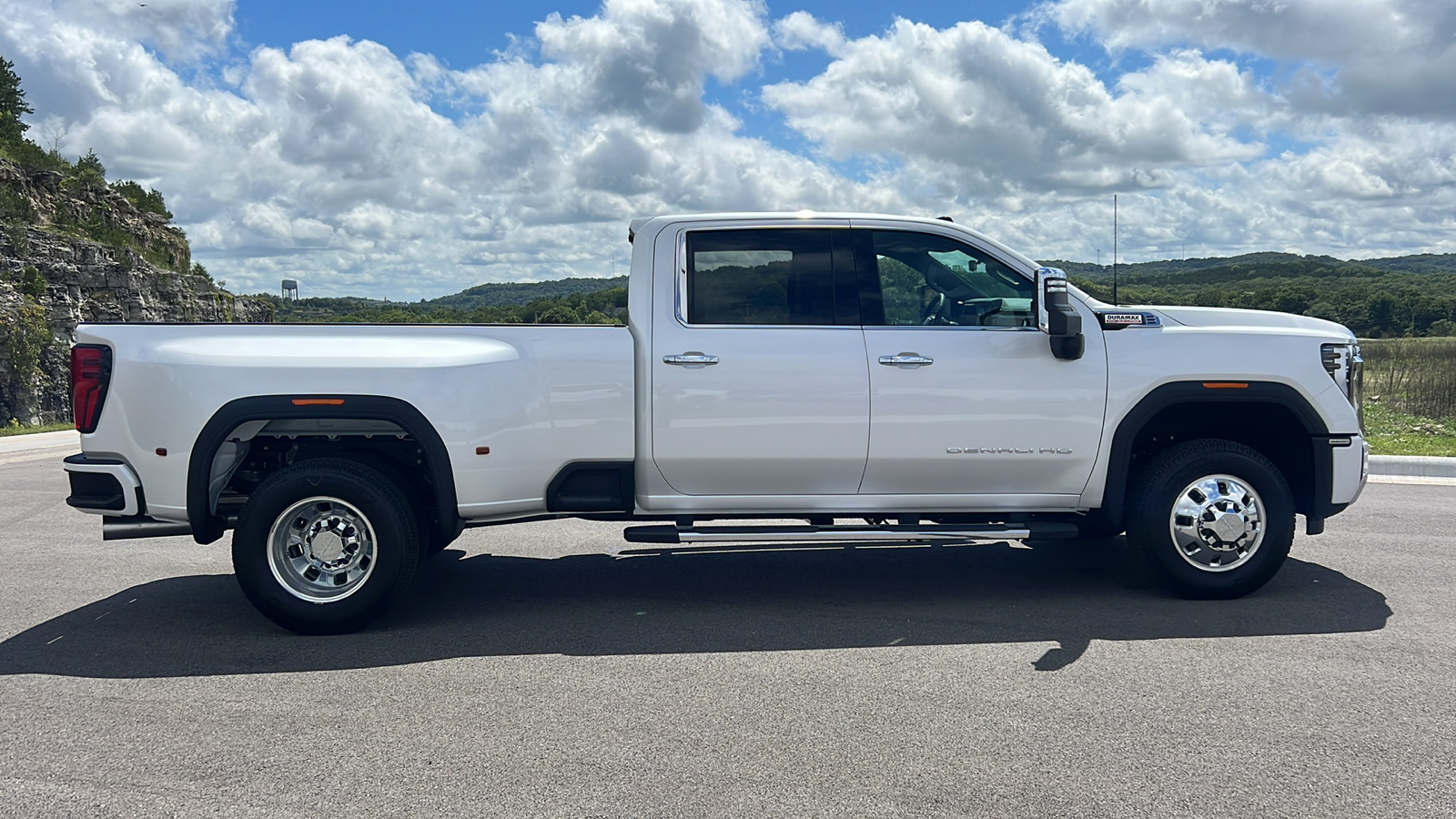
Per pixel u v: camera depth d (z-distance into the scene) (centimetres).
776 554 659
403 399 479
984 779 312
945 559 641
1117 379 510
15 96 6100
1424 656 429
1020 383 507
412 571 488
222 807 298
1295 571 584
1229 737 344
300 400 474
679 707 380
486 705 384
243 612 528
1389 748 333
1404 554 627
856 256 516
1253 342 516
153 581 596
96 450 482
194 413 471
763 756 332
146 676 422
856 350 502
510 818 289
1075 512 540
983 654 442
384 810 295
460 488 488
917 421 504
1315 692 387
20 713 379
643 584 582
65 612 529
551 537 726
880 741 344
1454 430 1405
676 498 511
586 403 498
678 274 508
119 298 4916
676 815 290
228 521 516
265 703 388
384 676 420
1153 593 544
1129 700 381
